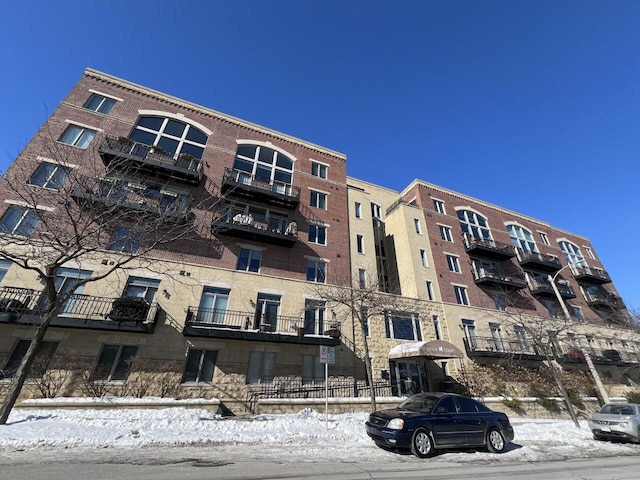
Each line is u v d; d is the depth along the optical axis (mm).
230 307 16969
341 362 17859
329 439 9734
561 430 13664
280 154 24047
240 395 15008
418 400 9648
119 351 14008
